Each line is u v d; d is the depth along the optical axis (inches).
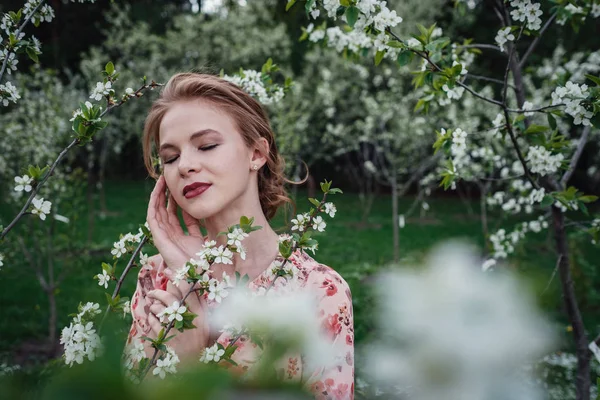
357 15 66.6
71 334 36.5
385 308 8.4
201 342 37.5
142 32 512.4
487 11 682.8
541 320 8.5
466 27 595.2
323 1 68.1
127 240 47.7
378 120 405.1
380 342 8.3
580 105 70.7
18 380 9.0
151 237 46.9
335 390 37.0
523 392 8.0
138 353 33.9
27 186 51.3
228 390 9.2
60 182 222.1
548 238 372.2
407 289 8.4
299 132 410.9
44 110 245.9
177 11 775.7
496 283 8.6
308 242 41.5
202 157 43.1
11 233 213.6
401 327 8.2
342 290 42.2
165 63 518.0
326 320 40.5
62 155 52.5
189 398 8.8
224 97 45.0
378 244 402.6
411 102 395.2
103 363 8.8
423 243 403.9
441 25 513.7
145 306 43.3
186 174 43.2
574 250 261.9
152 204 46.9
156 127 46.8
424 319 8.2
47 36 780.6
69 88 440.1
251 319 11.0
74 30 786.2
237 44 513.0
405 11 457.4
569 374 167.9
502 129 90.0
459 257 8.9
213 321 36.5
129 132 464.1
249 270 44.9
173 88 45.8
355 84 451.8
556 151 87.0
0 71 56.7
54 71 269.9
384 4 71.1
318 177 751.1
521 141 242.8
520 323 8.3
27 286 260.5
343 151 466.3
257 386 10.2
